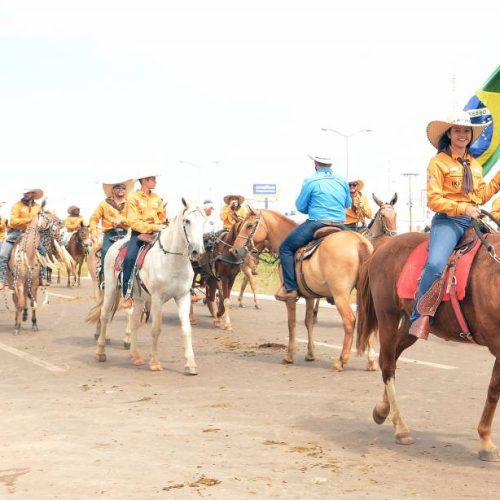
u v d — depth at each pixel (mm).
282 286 10711
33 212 14867
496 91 7711
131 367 10812
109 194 13094
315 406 8164
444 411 7832
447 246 6090
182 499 5266
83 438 6934
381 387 9125
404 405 8133
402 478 5684
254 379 9750
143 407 8219
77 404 8406
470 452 6359
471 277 5824
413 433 7000
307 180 10562
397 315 6691
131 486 5562
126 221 10805
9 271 14641
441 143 6508
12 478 5809
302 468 5957
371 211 15383
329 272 9969
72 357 11703
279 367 10609
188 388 9250
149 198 11000
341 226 10484
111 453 6430
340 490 5418
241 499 5246
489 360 11070
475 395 8594
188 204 9875
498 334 5695
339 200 10547
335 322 15750
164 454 6383
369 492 5367
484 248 5871
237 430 7176
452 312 6020
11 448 6633
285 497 5277
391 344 6734
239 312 17812
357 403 8281
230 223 20672
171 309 18891
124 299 10859
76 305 19734
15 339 13695
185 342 10273
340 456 6285
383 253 6848
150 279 10336
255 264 18859
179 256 10047
